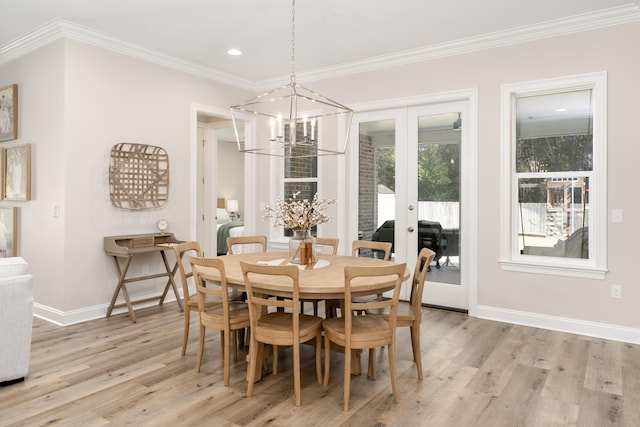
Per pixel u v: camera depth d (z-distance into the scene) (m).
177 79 4.86
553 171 4.02
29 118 4.30
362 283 2.60
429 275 4.71
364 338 2.46
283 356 3.28
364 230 5.11
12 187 4.49
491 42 4.14
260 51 4.60
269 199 5.79
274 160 5.74
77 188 3.99
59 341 3.52
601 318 3.69
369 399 2.56
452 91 4.39
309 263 3.29
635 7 3.45
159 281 4.76
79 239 4.02
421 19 3.76
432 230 4.68
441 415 2.37
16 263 2.80
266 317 2.84
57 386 2.70
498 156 4.16
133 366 3.03
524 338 3.66
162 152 4.71
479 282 4.28
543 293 3.95
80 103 4.00
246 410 2.41
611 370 2.98
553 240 4.02
